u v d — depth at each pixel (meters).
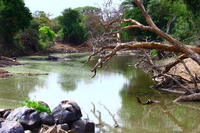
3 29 39.25
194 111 11.02
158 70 15.98
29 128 7.91
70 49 54.09
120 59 38.25
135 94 14.29
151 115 10.43
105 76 20.81
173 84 15.70
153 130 8.63
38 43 48.72
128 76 21.03
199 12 25.17
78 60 36.50
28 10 42.16
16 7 39.31
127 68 26.64
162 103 12.33
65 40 64.12
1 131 6.80
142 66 27.09
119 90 15.28
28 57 40.31
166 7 34.16
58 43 61.69
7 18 38.38
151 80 19.12
